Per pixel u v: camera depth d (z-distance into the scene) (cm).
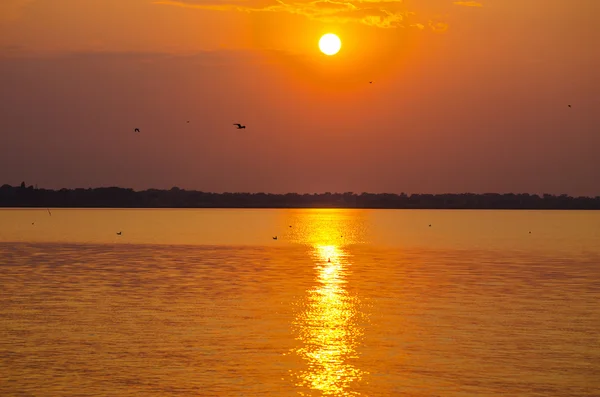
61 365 3219
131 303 4872
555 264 8094
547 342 3681
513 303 4931
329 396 2816
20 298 5109
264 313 4484
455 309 4669
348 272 7100
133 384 2944
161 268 7462
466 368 3194
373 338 3759
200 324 4116
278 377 3042
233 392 2852
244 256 9275
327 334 3862
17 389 2875
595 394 2850
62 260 8481
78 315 4394
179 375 3069
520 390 2894
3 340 3688
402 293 5441
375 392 2858
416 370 3158
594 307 4759
